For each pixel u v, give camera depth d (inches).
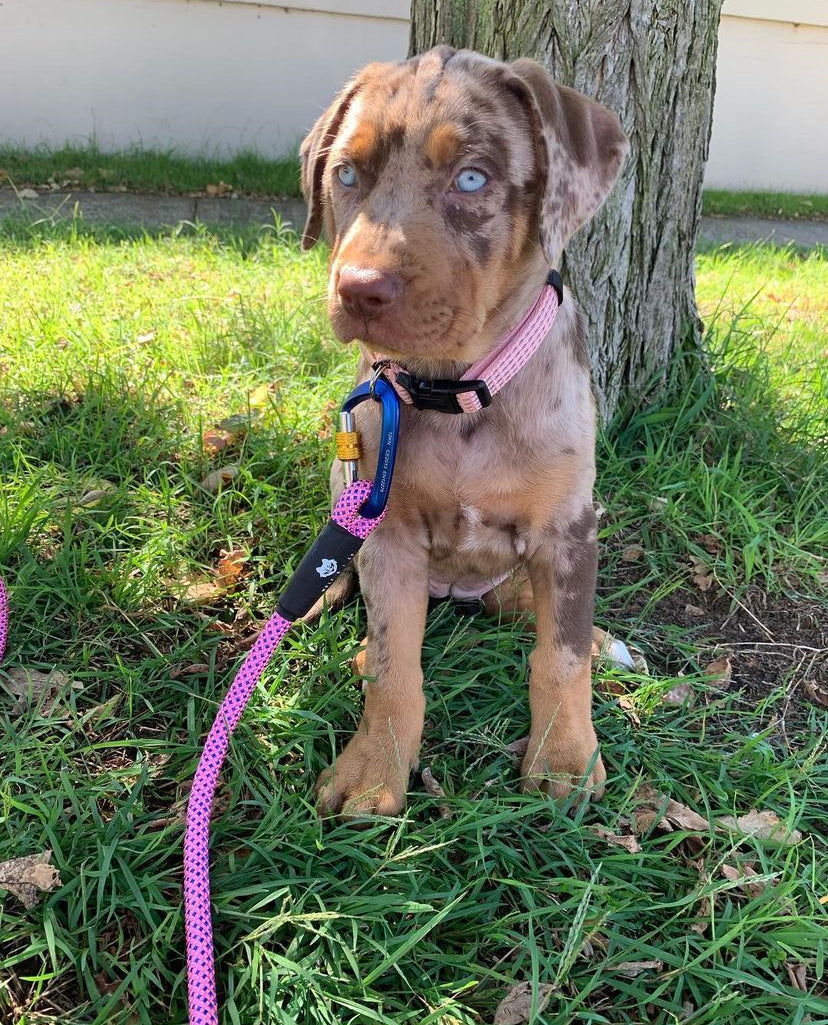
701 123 32.2
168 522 27.9
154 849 18.2
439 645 24.8
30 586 24.5
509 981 16.5
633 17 29.1
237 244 55.2
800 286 58.9
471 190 18.4
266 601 25.9
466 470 20.3
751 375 37.2
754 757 21.8
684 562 29.4
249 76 82.4
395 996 16.7
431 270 17.5
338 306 17.8
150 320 41.5
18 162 74.2
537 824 20.1
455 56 19.5
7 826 18.4
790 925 17.9
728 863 19.4
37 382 34.4
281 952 17.2
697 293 53.7
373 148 18.4
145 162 76.2
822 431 35.6
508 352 19.5
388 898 17.4
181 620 24.8
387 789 19.8
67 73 79.2
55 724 21.1
